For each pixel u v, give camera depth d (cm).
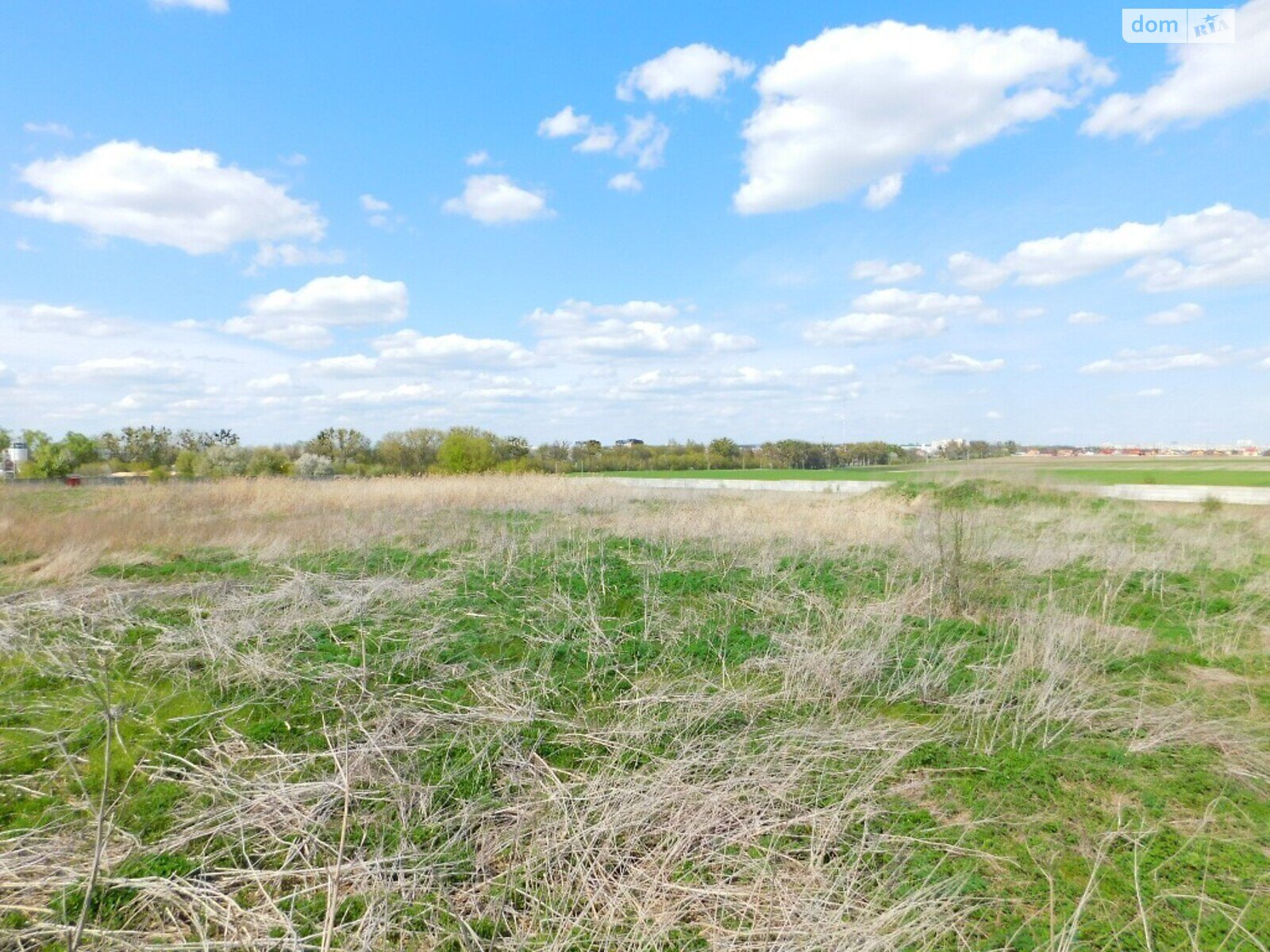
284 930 262
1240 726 417
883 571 802
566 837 316
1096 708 441
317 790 347
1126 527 1097
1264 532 1053
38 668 511
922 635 585
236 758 384
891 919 261
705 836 315
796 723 427
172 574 831
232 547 1007
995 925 261
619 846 311
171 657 523
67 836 318
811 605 662
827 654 518
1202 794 345
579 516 1286
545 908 274
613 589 719
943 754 388
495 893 283
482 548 919
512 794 356
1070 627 559
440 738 412
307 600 664
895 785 359
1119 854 300
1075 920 241
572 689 488
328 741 395
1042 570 809
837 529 1045
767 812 333
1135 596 709
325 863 301
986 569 797
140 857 302
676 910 272
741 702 453
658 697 458
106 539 1022
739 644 566
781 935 256
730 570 798
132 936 259
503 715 434
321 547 979
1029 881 285
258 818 329
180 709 449
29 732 415
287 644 559
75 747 397
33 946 256
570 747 405
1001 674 487
